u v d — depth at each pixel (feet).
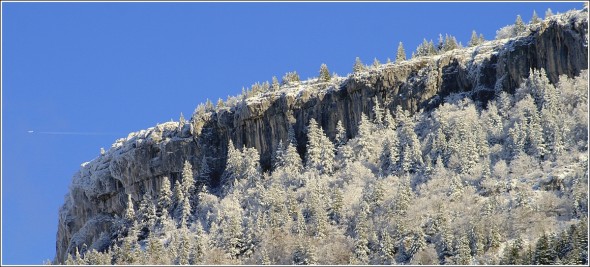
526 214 611.06
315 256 630.74
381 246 615.98
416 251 604.08
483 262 572.10
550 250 559.38
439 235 612.70
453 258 584.40
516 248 565.12
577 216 608.60
